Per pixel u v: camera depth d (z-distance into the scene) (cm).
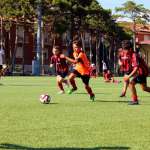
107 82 5528
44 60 13612
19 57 13100
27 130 1382
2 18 10406
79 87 4062
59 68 3141
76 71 2523
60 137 1262
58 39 13825
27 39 13262
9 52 12669
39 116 1741
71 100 2550
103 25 11600
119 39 12794
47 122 1569
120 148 1110
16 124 1512
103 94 3136
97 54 12644
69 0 10250
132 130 1399
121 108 2103
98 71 12744
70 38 10788
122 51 2416
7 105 2183
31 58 13338
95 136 1282
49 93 3170
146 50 16325
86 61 2536
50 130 1385
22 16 10019
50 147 1119
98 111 1950
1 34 10906
